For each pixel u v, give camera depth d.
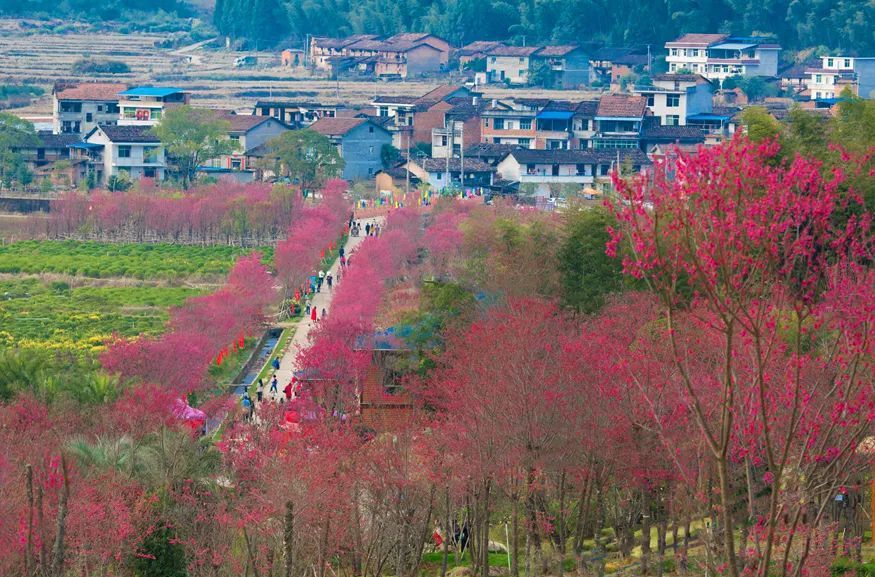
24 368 195.62
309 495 136.12
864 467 112.19
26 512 121.56
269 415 173.75
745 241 86.31
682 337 136.62
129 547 135.12
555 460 142.00
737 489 132.25
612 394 137.12
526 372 146.75
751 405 96.56
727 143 87.50
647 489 139.50
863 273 101.38
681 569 134.38
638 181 90.38
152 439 162.62
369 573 148.75
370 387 199.12
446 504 142.50
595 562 145.38
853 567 128.00
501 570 153.00
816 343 120.00
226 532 142.62
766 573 91.00
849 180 127.06
